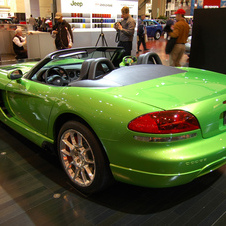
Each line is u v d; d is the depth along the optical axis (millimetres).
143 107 1752
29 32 9562
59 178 2477
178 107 1725
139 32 12062
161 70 2529
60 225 1885
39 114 2498
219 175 2459
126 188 2287
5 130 3637
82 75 2354
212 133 1847
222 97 1924
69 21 9273
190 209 2008
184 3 10664
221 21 5043
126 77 2264
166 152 1671
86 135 1974
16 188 2334
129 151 1751
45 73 2730
